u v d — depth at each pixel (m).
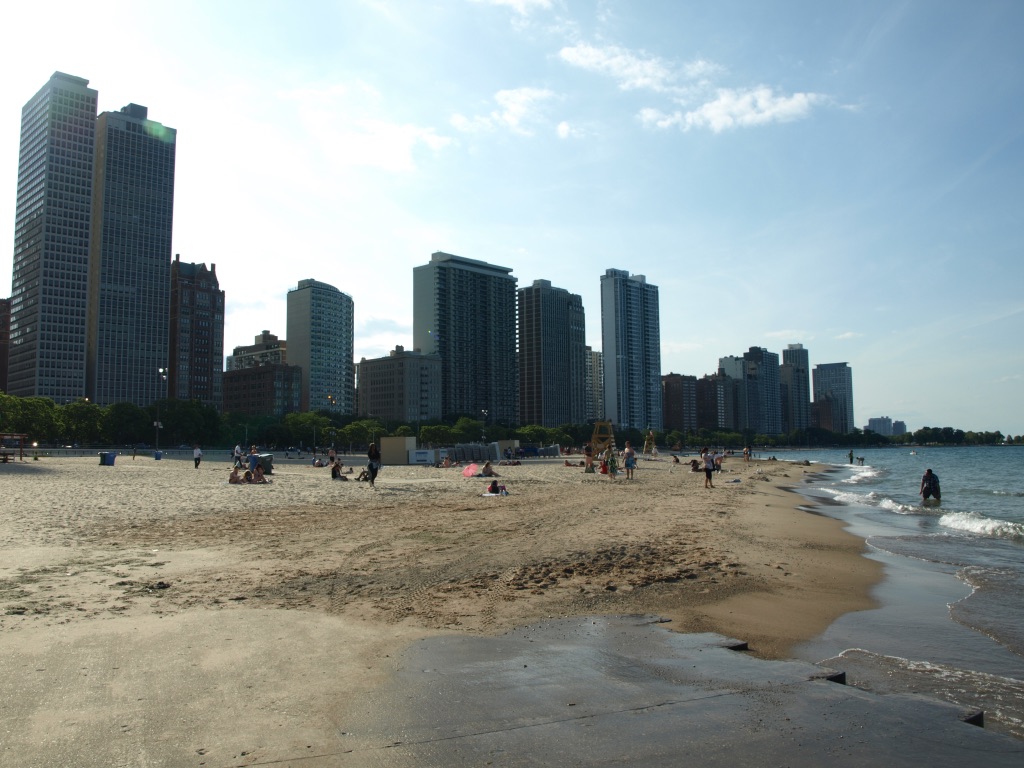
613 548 15.20
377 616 9.06
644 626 8.92
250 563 12.77
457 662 7.14
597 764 4.81
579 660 7.32
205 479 41.62
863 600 11.41
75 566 12.10
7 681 6.29
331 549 14.58
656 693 6.34
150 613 8.89
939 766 4.91
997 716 6.34
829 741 5.31
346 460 103.88
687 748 5.12
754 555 15.31
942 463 123.44
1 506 22.44
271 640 7.75
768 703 6.14
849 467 108.06
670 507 26.45
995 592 12.20
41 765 4.66
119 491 30.36
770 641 8.69
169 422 141.75
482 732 5.34
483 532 17.69
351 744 5.07
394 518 20.84
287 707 5.77
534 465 76.19
